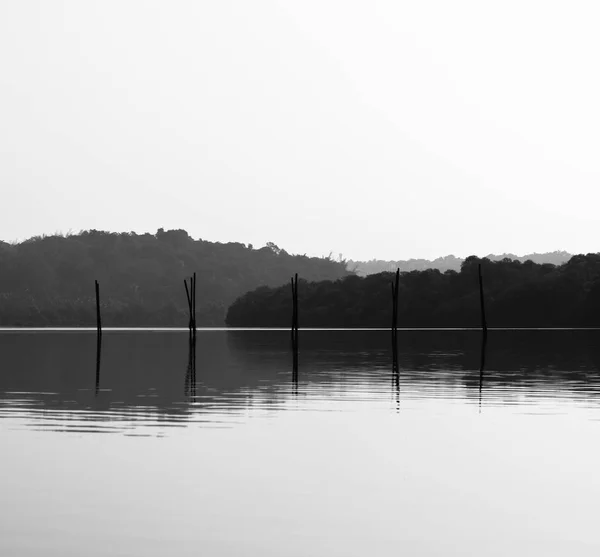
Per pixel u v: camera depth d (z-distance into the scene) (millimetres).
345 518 16266
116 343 96188
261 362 60344
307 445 23719
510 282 170375
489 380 44312
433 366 55531
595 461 21578
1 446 23422
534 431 26406
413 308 174625
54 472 19984
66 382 42875
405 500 17625
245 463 21156
